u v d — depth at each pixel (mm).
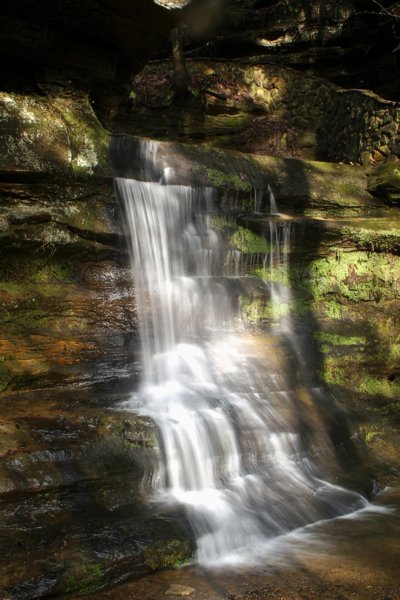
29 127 6500
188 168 7895
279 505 5555
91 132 7137
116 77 8312
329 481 6176
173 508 5004
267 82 15164
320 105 13867
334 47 14648
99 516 4672
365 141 11781
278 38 15297
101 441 5039
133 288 6797
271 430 6109
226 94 15156
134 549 4500
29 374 5816
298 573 4668
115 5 6746
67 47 7195
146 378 6301
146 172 7555
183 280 7199
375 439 7242
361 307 8438
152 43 7730
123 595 4262
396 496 6344
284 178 8734
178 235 7492
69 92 7348
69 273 6582
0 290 6012
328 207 9023
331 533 5375
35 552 4223
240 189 8203
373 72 14453
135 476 5051
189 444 5441
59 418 5211
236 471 5680
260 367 6762
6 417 5152
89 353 6234
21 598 3941
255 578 4570
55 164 6492
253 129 14594
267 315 7691
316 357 7656
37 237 6285
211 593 4344
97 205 6844
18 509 4418
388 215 9289
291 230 8109
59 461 4758
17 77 7238
